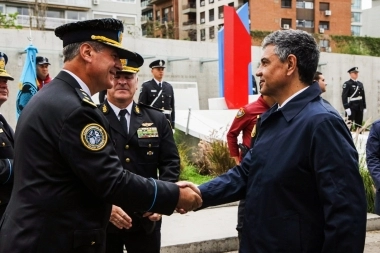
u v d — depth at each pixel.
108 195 2.24
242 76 12.16
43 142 2.21
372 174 4.36
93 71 2.39
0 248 2.25
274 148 2.39
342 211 2.18
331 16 52.31
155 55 17.53
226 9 12.15
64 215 2.22
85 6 37.28
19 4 35.16
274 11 49.25
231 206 6.95
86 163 2.20
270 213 2.36
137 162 3.48
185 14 57.97
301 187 2.31
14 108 14.41
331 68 21.25
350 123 8.69
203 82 18.56
